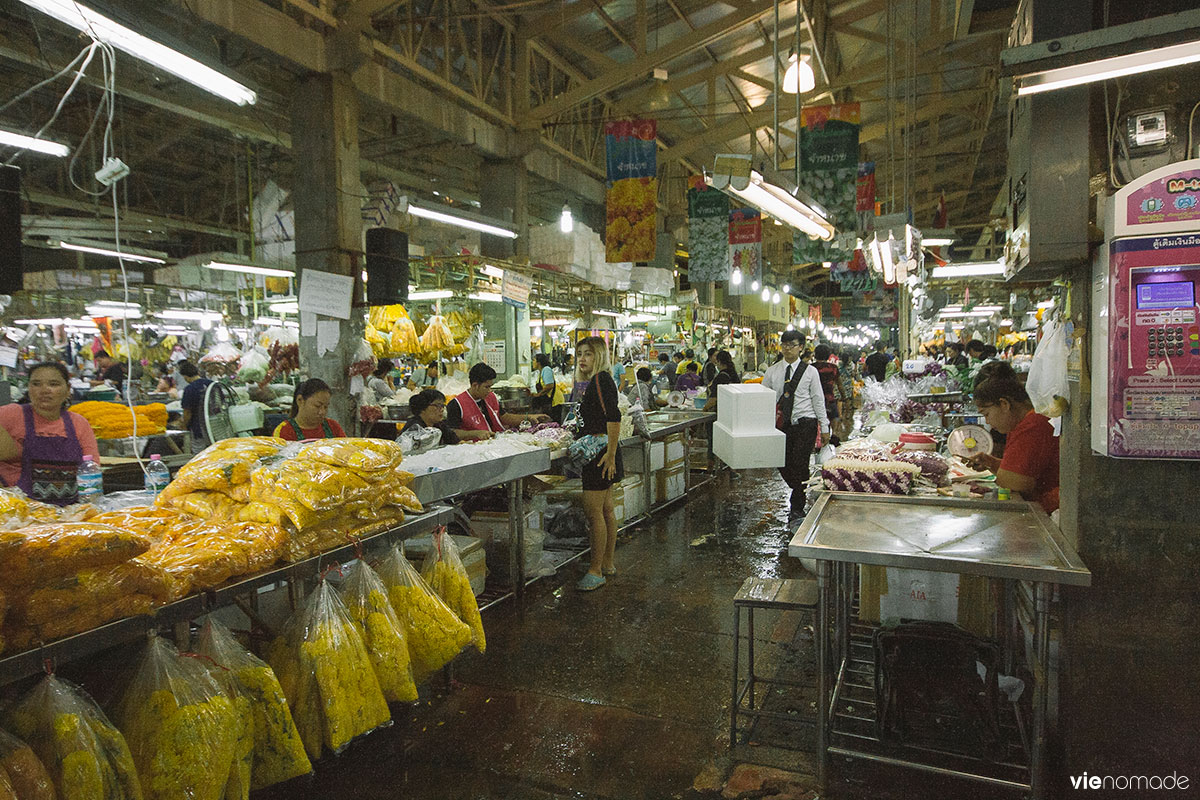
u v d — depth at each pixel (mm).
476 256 7160
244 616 3072
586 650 3594
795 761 2594
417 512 3092
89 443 3467
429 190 14156
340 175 6953
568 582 4703
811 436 5695
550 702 3068
